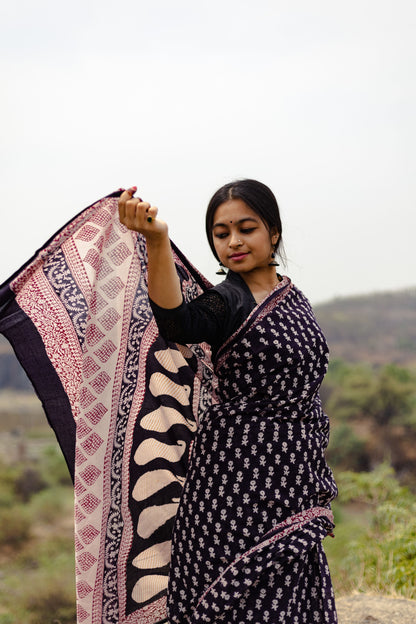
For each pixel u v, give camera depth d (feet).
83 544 7.25
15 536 89.86
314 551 6.39
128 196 5.84
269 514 6.15
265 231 6.57
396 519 18.97
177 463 7.81
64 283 7.43
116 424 7.47
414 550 15.19
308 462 6.31
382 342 265.34
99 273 7.52
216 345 6.41
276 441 6.20
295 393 6.31
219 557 6.15
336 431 135.74
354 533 25.76
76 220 7.35
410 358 240.94
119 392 7.50
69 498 112.68
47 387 7.27
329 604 6.27
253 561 6.02
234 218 6.53
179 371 7.80
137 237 7.61
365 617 10.81
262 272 6.77
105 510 7.36
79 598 7.22
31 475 118.01
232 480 6.19
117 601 7.47
